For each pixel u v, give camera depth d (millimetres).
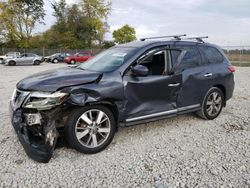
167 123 5352
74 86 3719
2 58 28328
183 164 3654
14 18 44812
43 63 31469
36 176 3316
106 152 4012
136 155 3922
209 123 5414
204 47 5484
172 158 3834
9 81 12164
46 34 52688
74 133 3760
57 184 3154
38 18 49594
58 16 55219
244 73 16906
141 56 4414
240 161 3746
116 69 4188
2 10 43969
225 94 5812
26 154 3855
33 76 4246
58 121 3783
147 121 4477
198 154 3969
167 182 3205
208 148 4188
